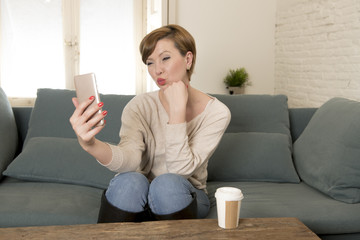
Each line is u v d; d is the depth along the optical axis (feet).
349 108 6.07
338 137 5.83
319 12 11.36
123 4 13.14
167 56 4.62
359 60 9.66
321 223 5.03
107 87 13.34
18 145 7.38
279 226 3.50
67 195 5.70
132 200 3.93
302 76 12.43
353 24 9.85
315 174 6.01
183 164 4.41
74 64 12.92
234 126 7.29
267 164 6.60
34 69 12.62
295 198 5.60
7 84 12.47
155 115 5.10
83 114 3.61
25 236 3.19
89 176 6.31
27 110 7.53
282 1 13.47
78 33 12.84
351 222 5.11
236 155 6.73
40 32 12.55
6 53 12.37
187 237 3.21
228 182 6.64
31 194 5.65
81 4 12.78
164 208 3.95
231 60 13.83
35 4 12.42
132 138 4.71
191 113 5.04
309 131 6.81
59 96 7.33
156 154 4.98
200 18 13.42
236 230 3.39
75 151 6.56
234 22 13.69
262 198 5.61
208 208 5.02
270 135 6.99
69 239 3.13
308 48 12.03
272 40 14.06
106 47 13.17
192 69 4.94
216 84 13.83
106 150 4.02
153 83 13.07
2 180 6.49
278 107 7.46
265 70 14.14
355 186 5.45
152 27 13.25
